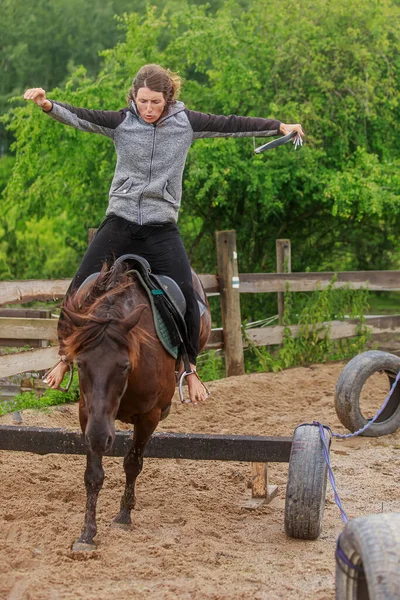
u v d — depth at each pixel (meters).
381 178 16.92
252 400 10.49
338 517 6.15
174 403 9.96
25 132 18.33
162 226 5.61
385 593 3.04
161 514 5.99
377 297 22.92
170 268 5.61
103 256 5.58
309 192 17.81
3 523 5.57
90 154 18.53
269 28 18.03
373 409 10.10
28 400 9.55
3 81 38.75
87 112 5.39
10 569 4.75
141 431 5.42
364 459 7.98
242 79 17.23
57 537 5.27
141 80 5.33
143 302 5.21
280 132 5.63
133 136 5.40
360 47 17.56
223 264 11.92
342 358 13.39
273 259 19.44
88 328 4.64
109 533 5.32
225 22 17.81
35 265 22.92
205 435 5.89
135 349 4.74
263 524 5.92
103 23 39.12
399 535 3.21
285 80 18.02
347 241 19.97
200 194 16.88
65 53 39.00
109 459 7.49
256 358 12.91
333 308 13.25
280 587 4.66
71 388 9.84
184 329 5.46
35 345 10.23
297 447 5.56
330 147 17.97
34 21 39.06
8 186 19.80
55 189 19.75
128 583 4.63
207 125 5.55
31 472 6.92
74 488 6.53
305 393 11.03
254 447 5.78
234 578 4.74
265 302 18.28
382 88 17.77
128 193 5.48
